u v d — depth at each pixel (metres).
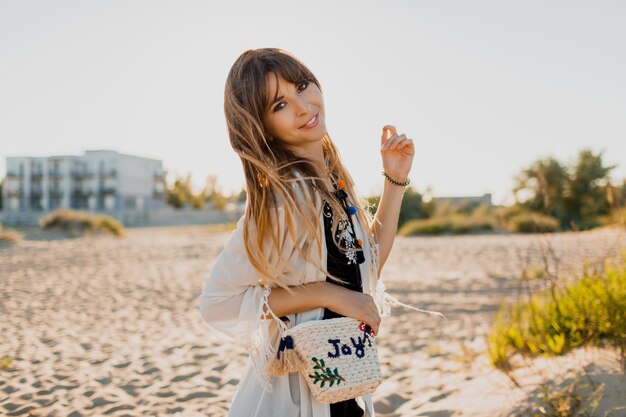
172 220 59.12
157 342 5.50
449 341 5.17
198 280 10.71
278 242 1.47
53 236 26.55
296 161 1.56
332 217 1.57
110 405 3.57
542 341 3.90
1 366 4.55
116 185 70.25
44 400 3.70
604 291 3.86
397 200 1.82
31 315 7.21
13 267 13.40
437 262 12.52
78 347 5.33
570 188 22.80
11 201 72.06
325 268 1.54
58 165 71.19
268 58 1.58
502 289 7.91
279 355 1.48
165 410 3.46
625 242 4.30
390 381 3.89
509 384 3.13
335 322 1.49
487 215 25.38
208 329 6.11
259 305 1.49
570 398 2.64
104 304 8.05
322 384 1.43
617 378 2.83
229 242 1.52
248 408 1.58
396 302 1.82
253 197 1.50
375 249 1.71
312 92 1.61
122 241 23.52
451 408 3.00
